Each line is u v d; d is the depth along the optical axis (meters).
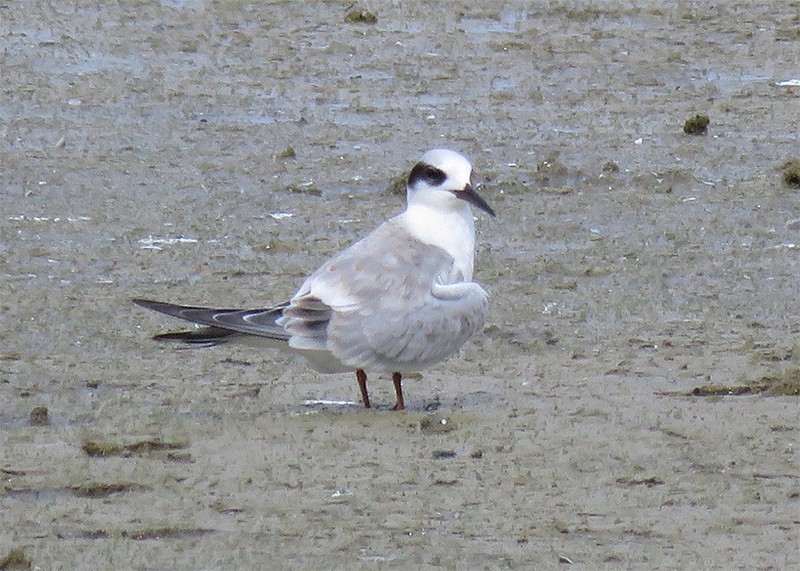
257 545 9.17
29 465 10.32
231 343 11.54
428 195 11.96
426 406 11.70
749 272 15.24
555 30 25.08
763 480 10.24
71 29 24.39
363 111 20.88
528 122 20.62
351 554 9.06
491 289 14.55
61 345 12.91
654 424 11.24
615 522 9.55
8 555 8.83
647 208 17.33
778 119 20.92
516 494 9.97
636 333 13.43
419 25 25.27
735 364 12.63
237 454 10.57
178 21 25.11
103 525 9.42
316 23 25.27
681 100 21.73
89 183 17.72
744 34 24.97
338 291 11.37
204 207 17.06
